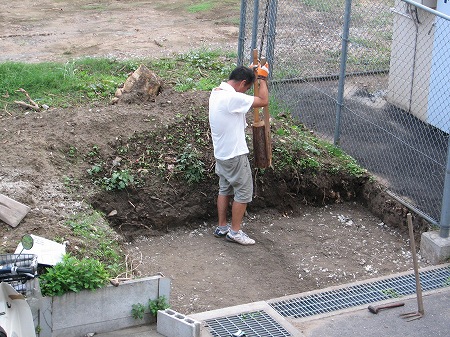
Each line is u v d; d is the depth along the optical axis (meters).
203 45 14.24
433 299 7.88
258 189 9.57
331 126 10.83
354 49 12.06
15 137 9.54
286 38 12.24
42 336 7.03
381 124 10.86
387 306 7.72
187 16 16.69
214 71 12.49
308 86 11.62
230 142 8.58
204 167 9.45
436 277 8.28
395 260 8.75
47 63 12.38
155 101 10.57
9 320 6.37
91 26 15.70
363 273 8.52
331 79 11.69
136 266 7.87
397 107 11.27
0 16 16.36
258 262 8.70
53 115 10.12
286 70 11.73
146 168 9.37
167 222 9.21
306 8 12.86
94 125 9.79
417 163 10.01
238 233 8.97
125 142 9.58
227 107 8.47
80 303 7.11
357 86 11.59
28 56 13.47
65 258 7.27
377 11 12.65
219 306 7.88
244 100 8.48
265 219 9.51
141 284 7.29
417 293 7.61
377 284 8.16
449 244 8.51
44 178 8.79
